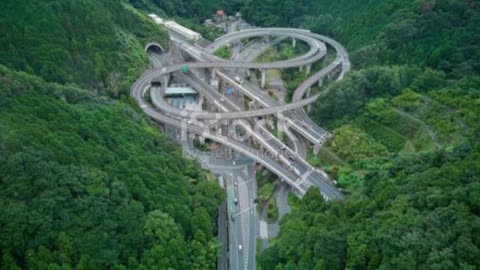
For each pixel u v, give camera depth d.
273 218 189.12
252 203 199.12
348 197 169.00
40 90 176.00
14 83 163.50
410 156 168.88
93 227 131.38
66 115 163.62
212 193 181.00
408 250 115.94
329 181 199.25
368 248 124.44
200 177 194.62
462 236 112.00
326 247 131.62
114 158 157.38
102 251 128.38
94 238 128.25
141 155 171.75
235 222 187.12
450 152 159.62
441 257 110.69
